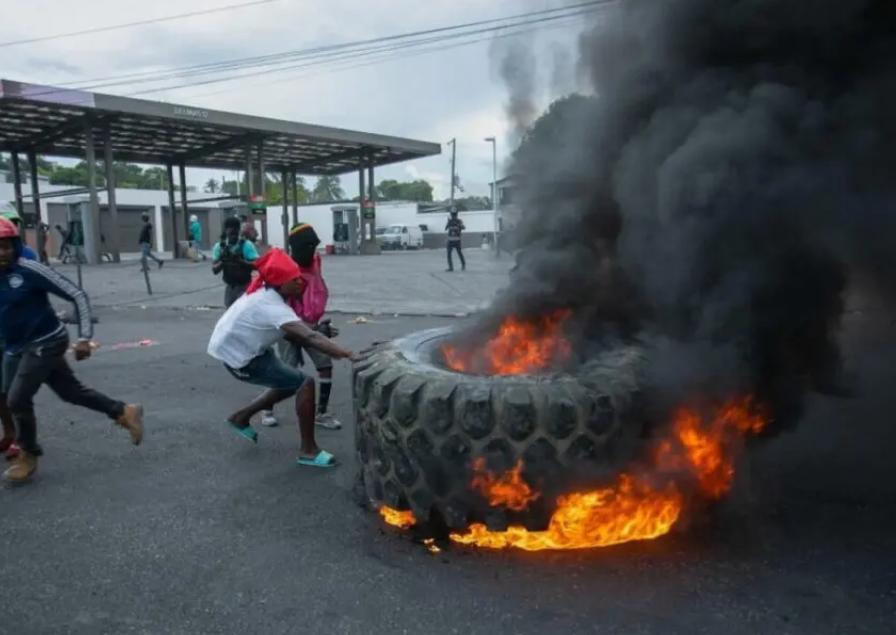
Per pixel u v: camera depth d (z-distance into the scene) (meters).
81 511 3.97
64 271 23.42
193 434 5.44
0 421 5.27
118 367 8.09
